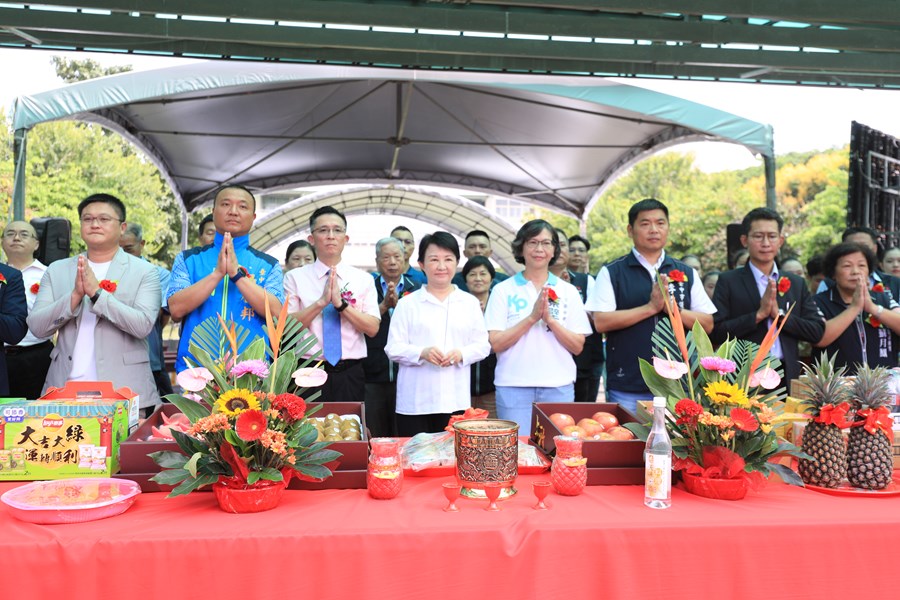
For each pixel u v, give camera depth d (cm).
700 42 352
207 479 174
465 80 627
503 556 158
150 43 381
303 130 820
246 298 283
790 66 387
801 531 163
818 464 194
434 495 189
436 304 309
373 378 411
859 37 355
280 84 664
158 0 305
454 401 304
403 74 589
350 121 798
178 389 539
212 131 802
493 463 182
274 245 1225
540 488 175
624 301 321
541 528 160
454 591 158
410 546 157
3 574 151
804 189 2477
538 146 874
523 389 310
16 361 369
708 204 2461
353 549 156
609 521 165
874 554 164
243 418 169
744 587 162
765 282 329
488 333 317
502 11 334
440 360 293
